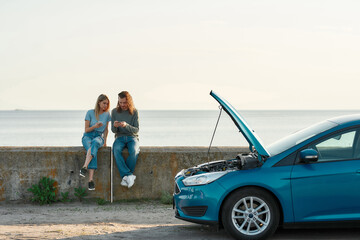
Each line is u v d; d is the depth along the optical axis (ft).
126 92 27.86
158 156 28.99
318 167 17.62
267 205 17.65
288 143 19.08
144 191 28.96
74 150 28.63
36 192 27.91
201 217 18.22
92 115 28.55
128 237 18.83
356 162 17.57
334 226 17.57
